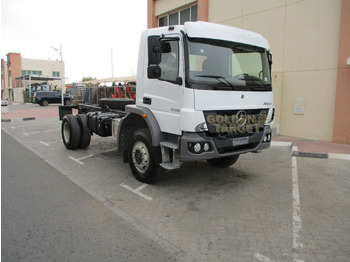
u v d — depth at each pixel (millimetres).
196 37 4395
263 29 10812
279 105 10375
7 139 10734
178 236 3627
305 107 9797
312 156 7461
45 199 4809
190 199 4805
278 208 4445
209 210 4383
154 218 4125
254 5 11055
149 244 3439
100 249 3322
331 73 9070
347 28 8461
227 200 4762
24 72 57094
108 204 4617
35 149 8820
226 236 3621
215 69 4633
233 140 4715
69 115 8680
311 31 9438
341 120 8820
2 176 6062
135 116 5660
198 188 5312
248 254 3229
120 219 4090
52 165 6945
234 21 11891
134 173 5672
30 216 4160
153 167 5230
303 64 9734
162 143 4938
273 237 3592
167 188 5316
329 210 4375
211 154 4516
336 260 3109
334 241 3500
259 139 5133
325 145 8578
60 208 4449
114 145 9352
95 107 8805
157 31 5008
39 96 34156
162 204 4609
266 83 5277
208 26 4602
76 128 8273
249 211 4344
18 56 56156
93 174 6211
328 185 5457
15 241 3479
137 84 5527
